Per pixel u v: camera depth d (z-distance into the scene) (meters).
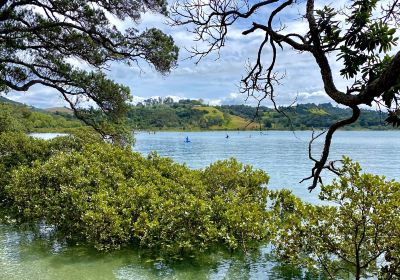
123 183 12.20
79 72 17.92
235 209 10.66
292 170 30.77
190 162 38.44
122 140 20.27
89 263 9.37
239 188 13.21
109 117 18.97
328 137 3.65
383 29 3.36
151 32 17.67
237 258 9.79
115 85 18.27
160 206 10.41
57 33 17.53
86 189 11.88
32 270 8.88
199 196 12.47
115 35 17.19
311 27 3.27
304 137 106.25
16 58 17.34
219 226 10.83
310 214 8.18
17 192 12.95
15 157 16.89
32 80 17.55
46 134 87.44
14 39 16.33
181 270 9.03
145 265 9.30
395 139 87.38
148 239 10.22
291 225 8.61
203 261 9.59
